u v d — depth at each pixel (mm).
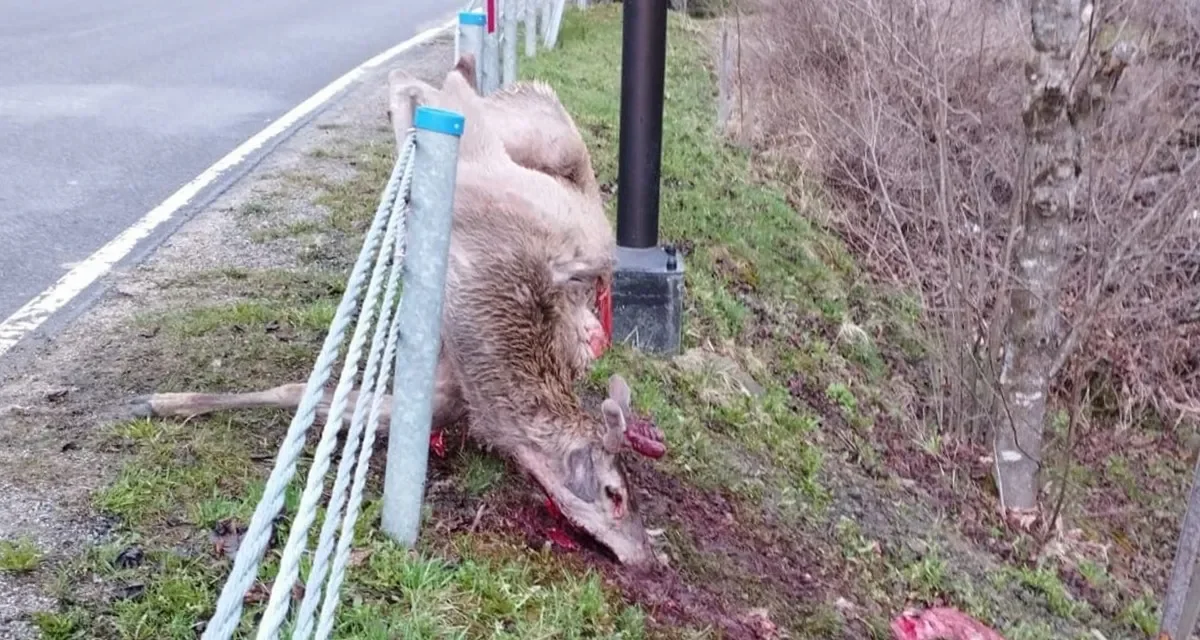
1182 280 9727
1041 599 6234
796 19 10883
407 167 2914
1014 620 5684
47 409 3766
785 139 11008
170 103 9273
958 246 7992
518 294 3486
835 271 9062
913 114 8930
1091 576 6977
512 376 3492
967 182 8820
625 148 5953
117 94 9562
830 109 9570
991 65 9055
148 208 6250
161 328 4523
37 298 4793
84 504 3205
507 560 3389
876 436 7211
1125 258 8055
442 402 3646
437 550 3336
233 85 10258
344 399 2229
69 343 4348
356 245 5785
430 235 3029
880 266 9484
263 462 3584
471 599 3148
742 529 4746
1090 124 7137
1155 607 6992
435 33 15031
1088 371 9797
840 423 6941
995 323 7594
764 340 7199
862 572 5195
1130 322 9844
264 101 9562
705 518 4609
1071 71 6863
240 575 1572
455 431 3932
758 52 11453
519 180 3746
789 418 6242
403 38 14438
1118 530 8156
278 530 3219
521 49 13242
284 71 11203
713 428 5602
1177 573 6109
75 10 15227
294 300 4977
